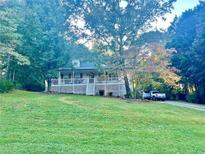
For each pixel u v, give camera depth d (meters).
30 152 10.31
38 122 16.36
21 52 38.81
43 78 42.00
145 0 38.03
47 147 11.07
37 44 39.59
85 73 51.00
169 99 54.62
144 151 11.20
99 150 10.98
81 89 48.22
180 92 54.16
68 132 14.07
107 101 27.41
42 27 41.50
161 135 14.49
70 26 40.75
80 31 40.25
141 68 35.34
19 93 30.52
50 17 42.78
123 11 38.12
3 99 23.72
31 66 39.91
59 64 41.31
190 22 54.12
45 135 13.17
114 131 14.84
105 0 38.12
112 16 38.03
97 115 19.14
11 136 12.71
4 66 38.53
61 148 11.03
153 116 20.22
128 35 37.88
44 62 40.09
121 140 12.84
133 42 37.53
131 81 39.28
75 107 21.59
